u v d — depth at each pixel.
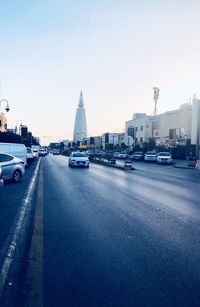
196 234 7.56
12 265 5.46
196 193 15.16
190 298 4.31
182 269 5.32
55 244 6.66
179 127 70.25
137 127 92.38
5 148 25.88
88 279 4.90
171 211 10.42
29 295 4.38
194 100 61.56
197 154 60.12
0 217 8.97
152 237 7.26
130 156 71.69
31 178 21.02
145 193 14.83
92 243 6.75
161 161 50.44
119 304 4.13
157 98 91.81
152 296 4.36
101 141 135.62
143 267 5.39
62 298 4.30
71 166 36.56
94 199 12.73
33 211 10.22
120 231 7.77
